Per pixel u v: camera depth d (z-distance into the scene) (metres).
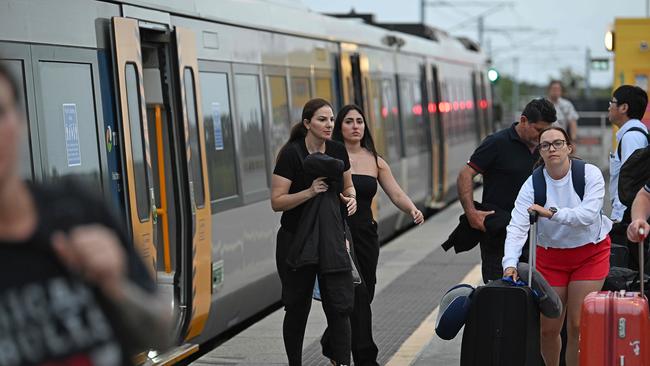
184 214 16.59
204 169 17.38
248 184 19.98
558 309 11.99
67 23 13.55
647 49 29.78
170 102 16.59
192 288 16.55
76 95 13.63
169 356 15.78
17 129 5.08
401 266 25.03
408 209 14.78
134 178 14.74
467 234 14.77
